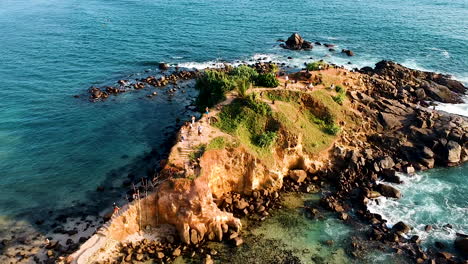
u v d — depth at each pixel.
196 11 164.12
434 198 58.66
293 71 100.88
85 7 175.00
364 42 122.94
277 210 56.28
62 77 101.38
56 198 59.88
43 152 70.69
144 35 133.88
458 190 60.28
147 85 97.88
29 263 48.25
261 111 64.44
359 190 59.97
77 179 64.00
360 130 70.69
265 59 111.69
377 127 71.69
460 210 56.25
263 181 59.22
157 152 70.69
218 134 60.34
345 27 138.88
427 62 105.38
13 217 56.09
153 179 57.94
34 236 52.53
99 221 55.00
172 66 109.06
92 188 61.91
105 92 93.06
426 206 56.97
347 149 64.88
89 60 112.50
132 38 130.88
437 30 132.38
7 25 144.25
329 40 126.12
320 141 65.44
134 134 76.88
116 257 47.78
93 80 100.31
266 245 50.38
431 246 50.16
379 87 83.44
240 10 165.12
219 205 56.97
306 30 136.75
